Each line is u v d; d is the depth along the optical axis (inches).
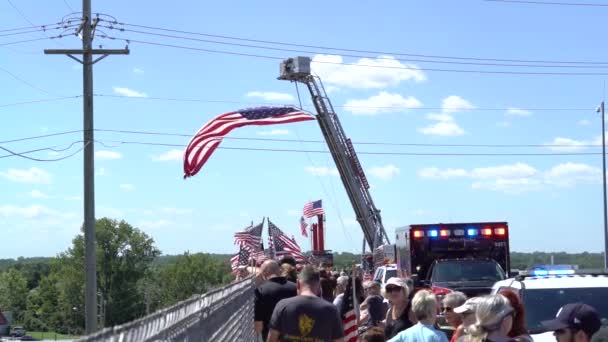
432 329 310.8
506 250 986.7
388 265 1168.2
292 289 426.6
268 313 421.4
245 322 503.8
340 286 633.0
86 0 863.1
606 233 1348.4
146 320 182.5
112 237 2393.0
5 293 4153.5
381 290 531.5
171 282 3132.4
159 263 3491.6
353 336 534.6
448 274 912.3
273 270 430.0
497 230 989.2
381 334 332.2
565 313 214.2
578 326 211.5
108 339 152.9
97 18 863.7
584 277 453.1
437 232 986.1
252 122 609.6
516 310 275.6
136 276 2367.1
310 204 1866.4
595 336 233.1
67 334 2549.2
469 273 912.9
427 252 986.7
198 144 601.9
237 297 436.8
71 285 2578.7
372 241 1494.8
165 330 205.3
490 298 218.4
